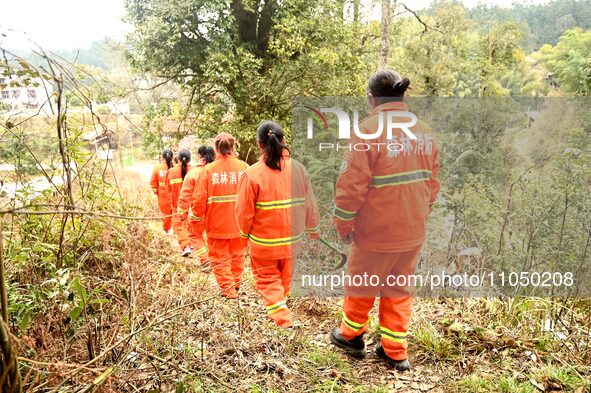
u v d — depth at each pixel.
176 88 12.59
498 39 18.05
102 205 2.89
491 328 3.28
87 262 2.89
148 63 10.73
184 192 4.79
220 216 4.05
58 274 2.16
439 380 2.79
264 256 3.24
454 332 3.28
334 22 11.11
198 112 11.47
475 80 17.59
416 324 3.42
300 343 3.17
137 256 2.71
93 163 2.84
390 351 2.92
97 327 2.44
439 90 16.20
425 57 16.67
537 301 3.31
